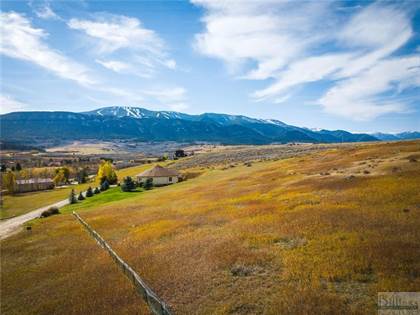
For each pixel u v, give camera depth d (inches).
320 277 492.7
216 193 1761.8
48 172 6378.0
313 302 409.4
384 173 1317.7
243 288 491.8
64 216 1835.6
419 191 917.2
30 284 692.7
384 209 803.4
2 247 1162.6
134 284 584.4
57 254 940.0
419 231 612.4
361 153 2190.0
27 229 1525.6
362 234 642.2
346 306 394.0
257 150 5492.1
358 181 1239.5
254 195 1456.7
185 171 3850.9
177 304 471.2
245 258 604.1
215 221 1010.7
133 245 870.4
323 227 729.6
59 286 644.7
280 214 937.5
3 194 4515.3
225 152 5802.2
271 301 435.8
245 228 839.1
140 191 2913.4
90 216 1601.9
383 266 486.0
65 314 506.9
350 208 864.3
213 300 467.8
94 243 1012.5
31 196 4023.1
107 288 584.7
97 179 4635.8
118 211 1631.4
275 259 589.9
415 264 476.7
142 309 480.1
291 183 1574.8
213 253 665.6
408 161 1482.5
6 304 596.7
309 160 2486.5
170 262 657.0
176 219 1154.0
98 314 484.4
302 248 618.5
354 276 471.2
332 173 1636.3
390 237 600.7
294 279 497.4
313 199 1087.6
